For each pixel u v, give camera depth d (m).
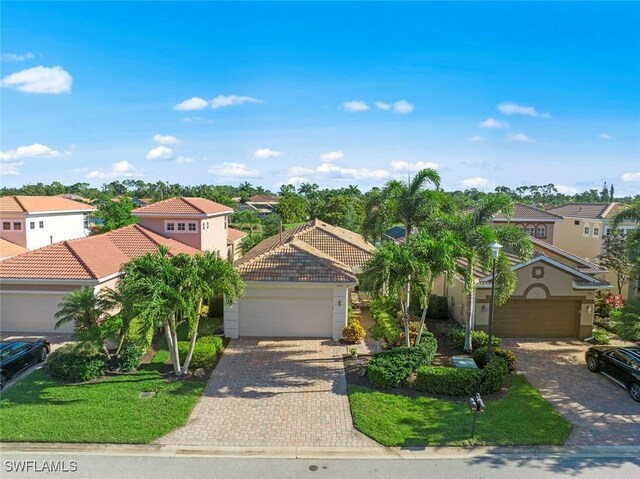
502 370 15.38
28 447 11.49
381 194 22.16
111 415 13.01
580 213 36.75
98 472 10.55
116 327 16.11
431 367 15.33
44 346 17.72
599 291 26.59
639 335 17.30
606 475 10.77
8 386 15.00
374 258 16.59
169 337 15.64
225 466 10.88
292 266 21.00
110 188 138.50
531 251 18.53
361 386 15.34
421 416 13.34
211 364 16.95
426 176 21.53
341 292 20.52
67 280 20.75
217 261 15.66
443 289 25.89
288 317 20.86
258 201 121.62
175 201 34.88
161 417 12.96
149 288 14.02
